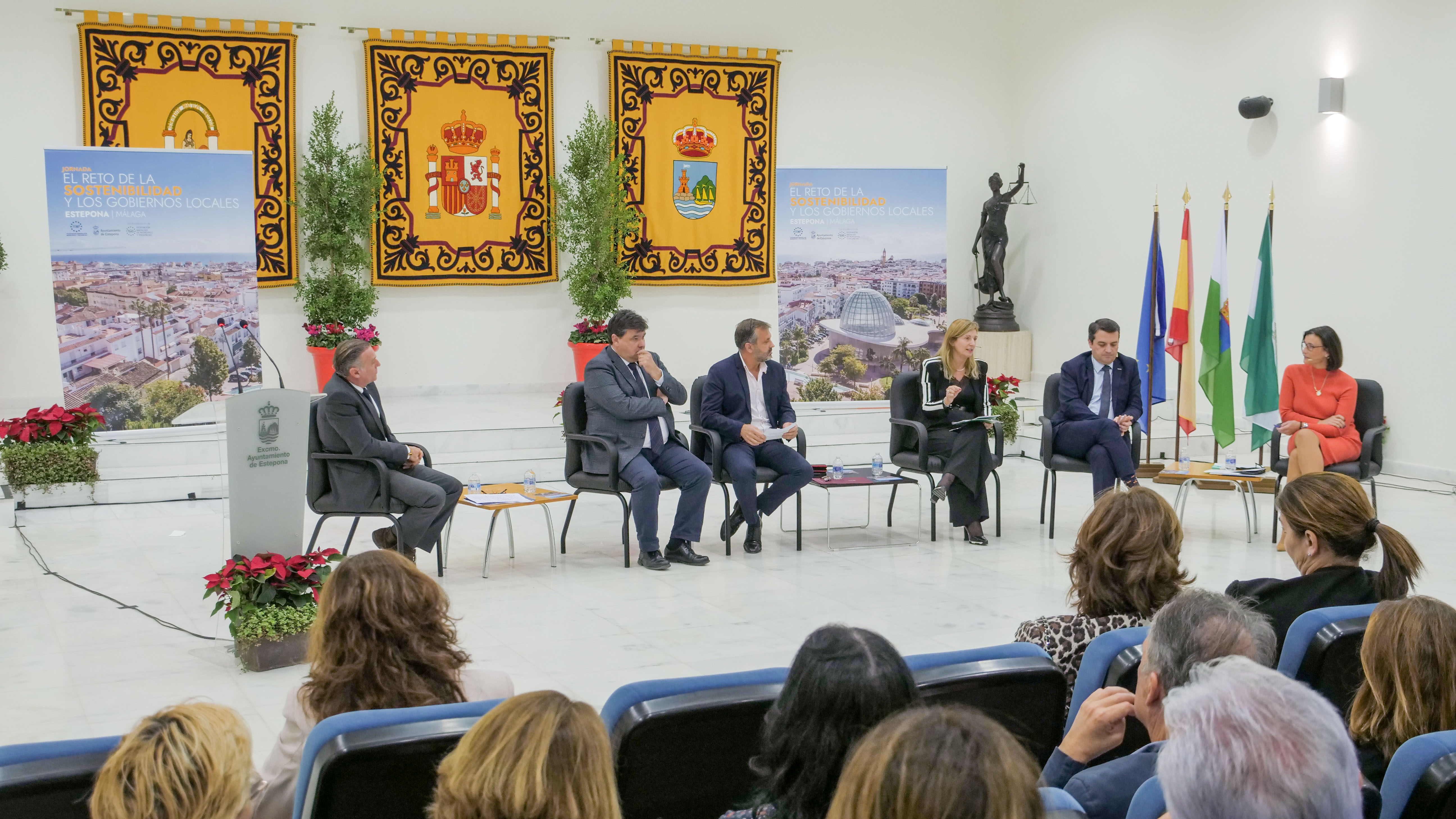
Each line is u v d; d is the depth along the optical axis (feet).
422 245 33.12
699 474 18.86
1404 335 25.84
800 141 36.58
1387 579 8.74
